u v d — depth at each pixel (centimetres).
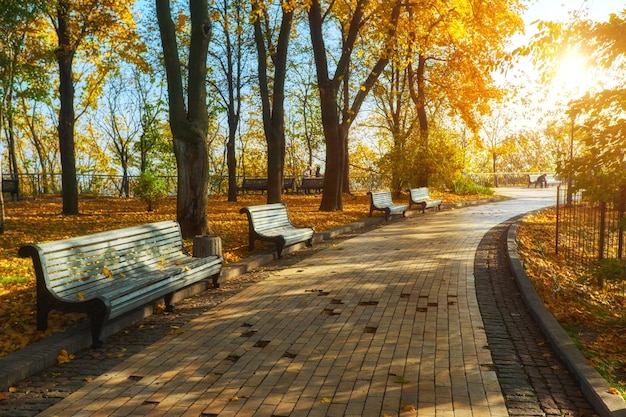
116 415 387
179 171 1222
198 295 771
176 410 394
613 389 402
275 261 1053
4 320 616
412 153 2702
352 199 2758
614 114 630
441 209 2389
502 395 418
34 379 456
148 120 3712
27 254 549
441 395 415
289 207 2266
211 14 2169
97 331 537
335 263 1014
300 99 4197
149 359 504
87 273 604
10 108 2056
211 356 511
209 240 840
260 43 1966
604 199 656
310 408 394
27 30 1691
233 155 2719
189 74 1212
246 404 403
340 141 2073
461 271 926
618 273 672
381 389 427
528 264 1010
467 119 2747
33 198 2694
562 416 383
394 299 728
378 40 2120
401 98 3288
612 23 611
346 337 563
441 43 2458
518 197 3303
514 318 639
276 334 577
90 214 1888
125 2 1942
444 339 553
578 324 643
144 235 726
